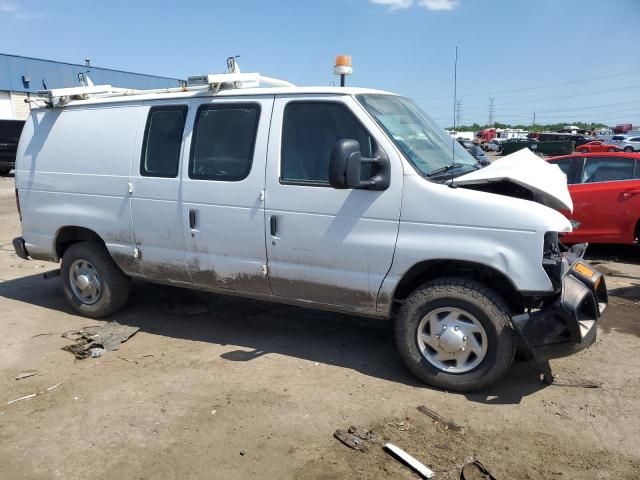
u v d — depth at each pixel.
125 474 3.19
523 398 3.98
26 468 3.26
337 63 4.81
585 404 3.89
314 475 3.16
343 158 3.74
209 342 5.05
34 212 5.78
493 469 3.18
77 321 5.62
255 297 4.79
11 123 21.78
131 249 5.20
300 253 4.38
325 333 5.23
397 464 3.25
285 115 4.43
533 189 3.94
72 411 3.87
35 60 30.98
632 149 41.16
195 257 4.86
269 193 4.43
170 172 4.89
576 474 3.14
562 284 3.75
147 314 5.79
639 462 3.25
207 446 3.44
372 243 4.11
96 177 5.31
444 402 3.94
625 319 5.54
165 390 4.15
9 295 6.50
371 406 3.89
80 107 5.48
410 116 4.66
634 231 7.66
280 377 4.34
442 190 3.91
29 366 4.58
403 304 4.14
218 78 4.61
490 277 4.10
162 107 4.98
